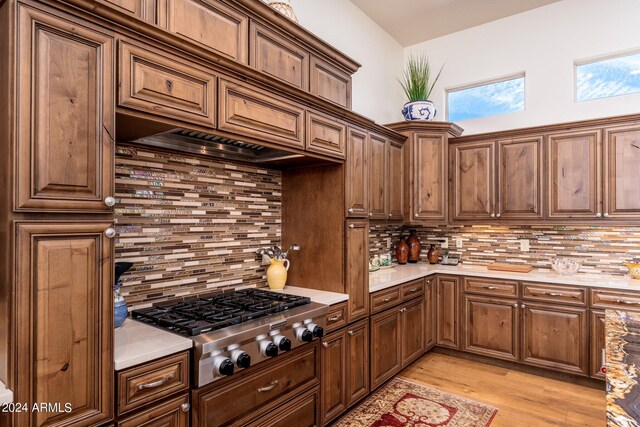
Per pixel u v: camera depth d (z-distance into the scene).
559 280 3.12
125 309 1.76
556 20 3.70
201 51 1.62
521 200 3.48
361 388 2.66
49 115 1.20
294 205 2.78
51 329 1.20
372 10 3.82
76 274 1.25
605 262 3.39
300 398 2.10
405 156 3.68
